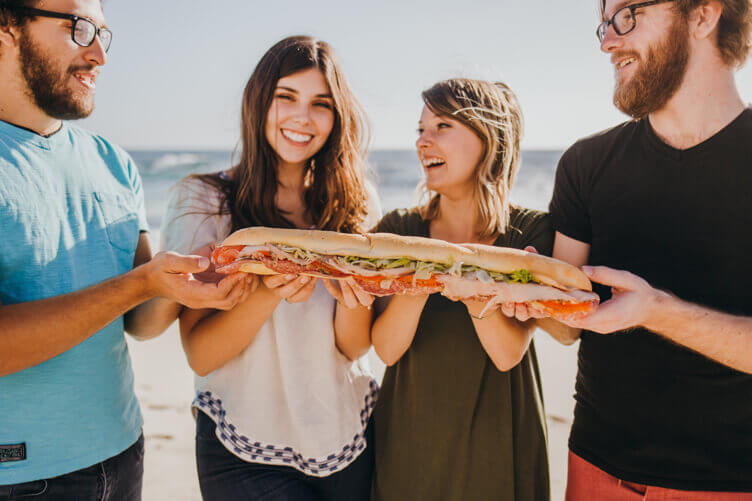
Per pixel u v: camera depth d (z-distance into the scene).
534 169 30.31
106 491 2.05
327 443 2.27
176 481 3.91
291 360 2.30
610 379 2.27
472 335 2.32
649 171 2.21
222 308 2.05
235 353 2.28
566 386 5.48
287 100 2.40
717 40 2.02
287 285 2.14
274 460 2.26
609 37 2.19
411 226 2.61
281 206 2.68
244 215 2.45
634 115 2.18
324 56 2.46
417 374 2.36
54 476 1.87
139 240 2.44
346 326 2.38
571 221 2.49
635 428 2.19
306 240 2.14
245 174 2.48
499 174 2.54
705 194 2.09
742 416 2.06
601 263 2.35
